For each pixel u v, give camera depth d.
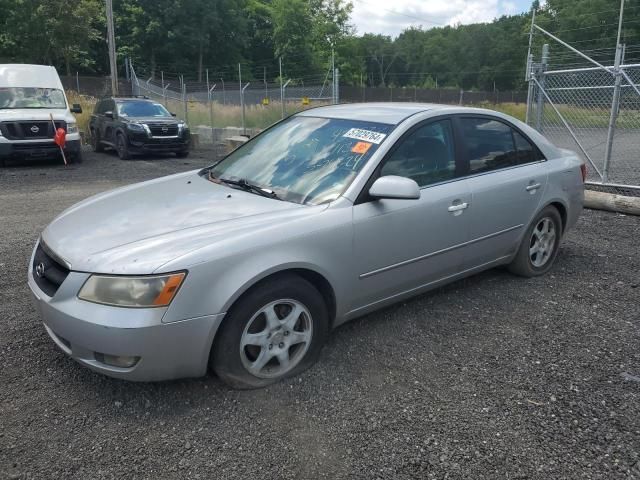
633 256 5.80
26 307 4.27
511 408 3.03
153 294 2.76
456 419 2.92
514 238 4.68
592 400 3.11
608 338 3.89
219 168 4.38
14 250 5.81
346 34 66.12
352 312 3.64
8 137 12.35
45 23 37.72
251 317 3.05
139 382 3.21
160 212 3.46
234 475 2.50
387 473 2.52
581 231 6.88
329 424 2.87
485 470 2.55
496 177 4.41
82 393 3.12
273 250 3.07
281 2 61.53
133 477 2.47
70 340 2.90
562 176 5.03
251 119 21.17
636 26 40.22
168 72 63.56
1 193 9.44
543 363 3.53
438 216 3.92
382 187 3.40
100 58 59.59
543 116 10.44
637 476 2.52
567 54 40.53
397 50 95.62
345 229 3.39
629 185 9.02
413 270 3.88
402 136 3.83
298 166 3.89
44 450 2.64
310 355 3.38
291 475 2.50
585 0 42.94
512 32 82.50
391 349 3.67
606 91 10.30
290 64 62.72
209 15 63.00
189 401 3.04
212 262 2.88
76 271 2.92
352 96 38.41
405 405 3.04
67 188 10.08
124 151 14.61
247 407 3.00
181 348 2.85
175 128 14.93
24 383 3.21
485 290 4.74
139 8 60.88
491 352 3.66
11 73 13.48
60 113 13.26
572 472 2.54
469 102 40.50
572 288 4.84
